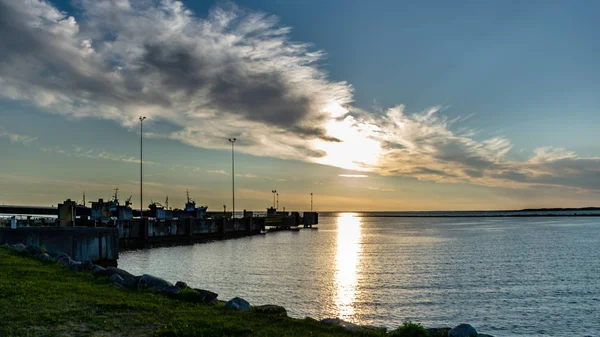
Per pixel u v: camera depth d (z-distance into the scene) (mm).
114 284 21688
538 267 61281
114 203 113000
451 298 40438
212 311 16859
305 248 92625
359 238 127062
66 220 70375
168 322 14977
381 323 31734
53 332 13617
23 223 72000
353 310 35625
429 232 154500
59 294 18422
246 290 42812
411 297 40781
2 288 18688
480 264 64688
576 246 92125
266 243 107812
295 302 38156
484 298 40500
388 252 83500
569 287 46250
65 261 29500
